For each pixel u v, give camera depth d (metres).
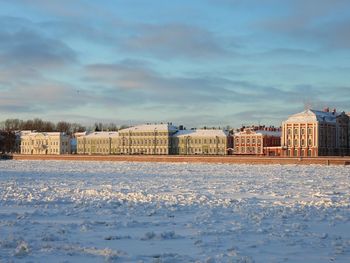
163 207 38.03
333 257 21.22
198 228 28.55
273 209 36.62
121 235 26.12
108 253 21.58
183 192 51.50
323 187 58.91
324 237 25.70
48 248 22.64
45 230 27.52
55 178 75.56
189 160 163.75
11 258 20.61
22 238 24.83
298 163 143.75
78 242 24.33
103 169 110.50
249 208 37.44
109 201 41.03
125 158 176.88
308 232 27.19
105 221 30.72
